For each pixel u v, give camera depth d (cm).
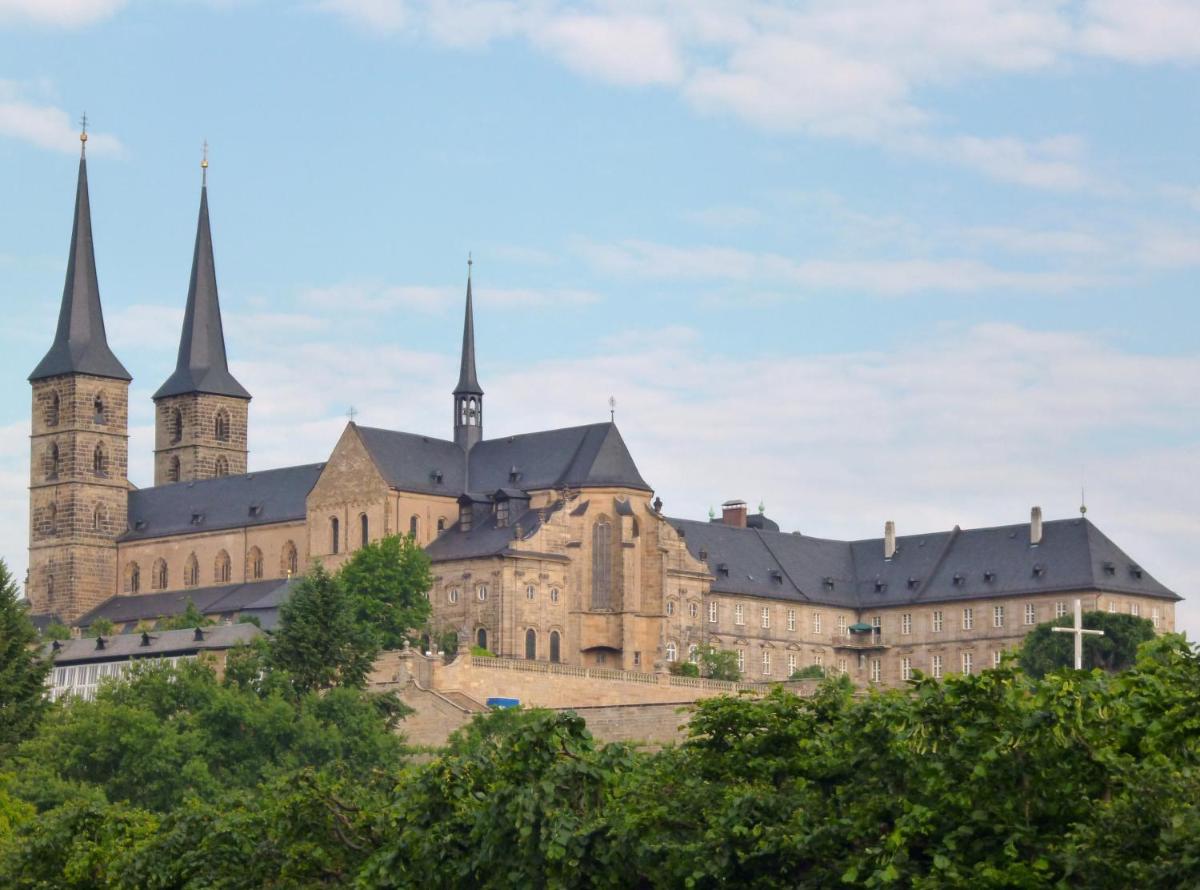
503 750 9738
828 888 8575
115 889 11031
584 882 9131
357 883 9556
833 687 10125
